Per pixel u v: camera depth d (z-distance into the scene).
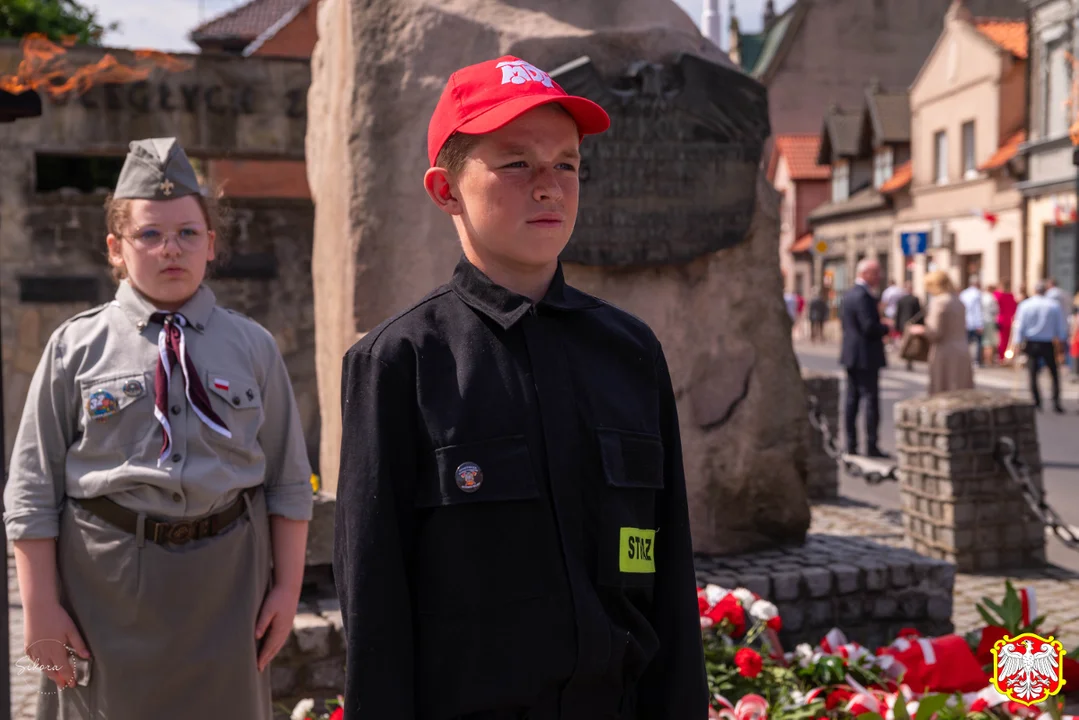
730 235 4.74
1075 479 9.23
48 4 15.95
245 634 2.41
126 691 2.31
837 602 4.40
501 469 1.58
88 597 2.34
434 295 1.70
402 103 4.53
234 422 2.43
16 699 4.14
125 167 2.52
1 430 2.64
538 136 1.62
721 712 3.19
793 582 4.34
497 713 1.58
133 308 2.44
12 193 10.10
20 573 2.32
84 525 2.33
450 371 1.62
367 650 1.57
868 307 9.80
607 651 1.59
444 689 1.59
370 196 4.54
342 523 1.63
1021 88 28.03
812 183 43.78
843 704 3.34
